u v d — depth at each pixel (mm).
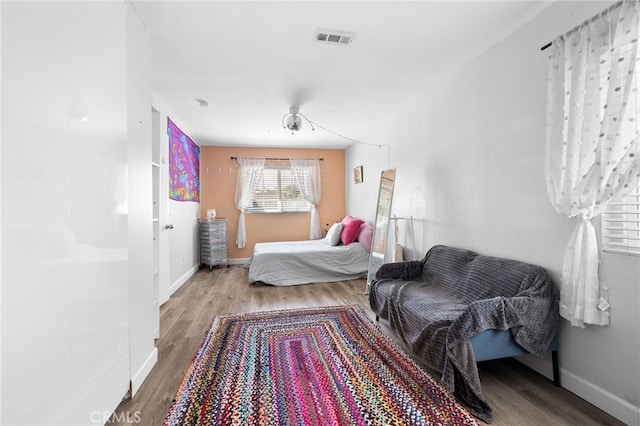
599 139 1562
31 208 968
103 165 1427
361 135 5277
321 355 2217
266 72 2852
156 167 2988
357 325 2805
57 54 1102
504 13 2023
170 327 2793
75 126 1207
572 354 1781
